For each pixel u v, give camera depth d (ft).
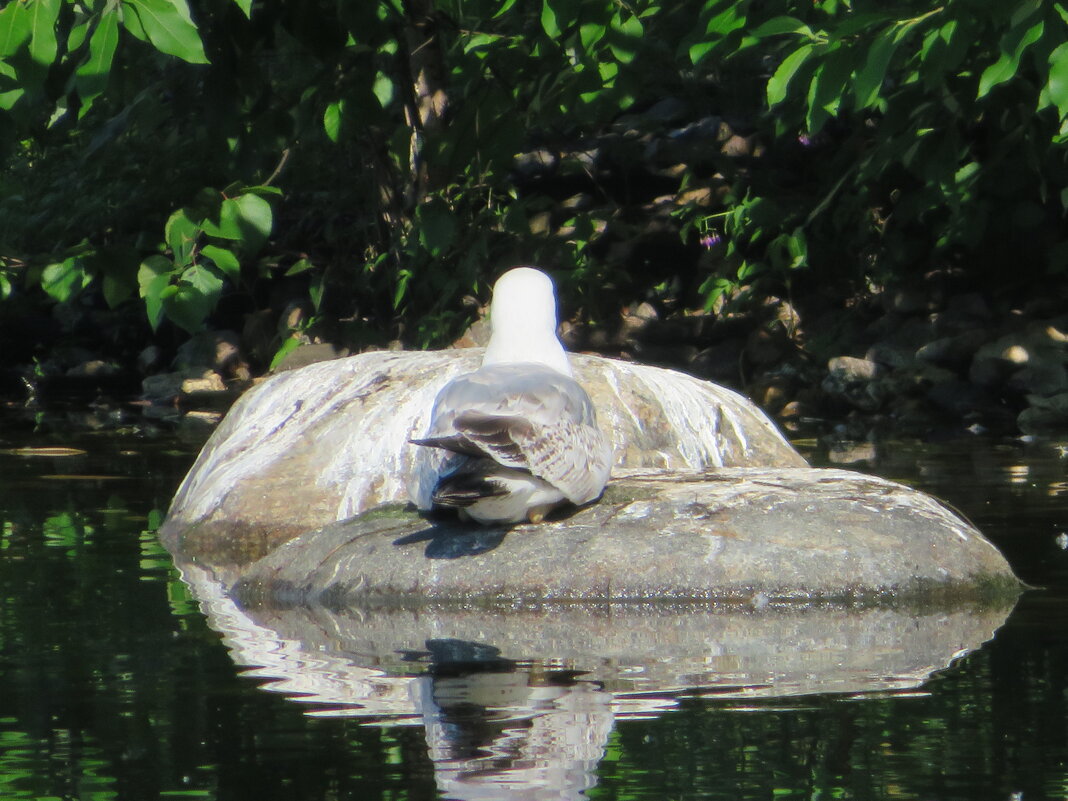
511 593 26.99
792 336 66.80
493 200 69.26
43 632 24.94
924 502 29.32
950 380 60.39
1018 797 15.85
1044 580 28.50
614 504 28.78
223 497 35.76
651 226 72.49
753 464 38.09
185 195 72.18
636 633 24.57
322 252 81.61
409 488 26.81
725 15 36.14
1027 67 49.55
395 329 71.05
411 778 16.58
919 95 50.65
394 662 22.45
